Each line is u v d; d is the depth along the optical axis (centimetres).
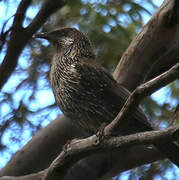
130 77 1234
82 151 920
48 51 1504
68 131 1212
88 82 1125
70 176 1168
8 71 1220
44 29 1498
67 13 1464
